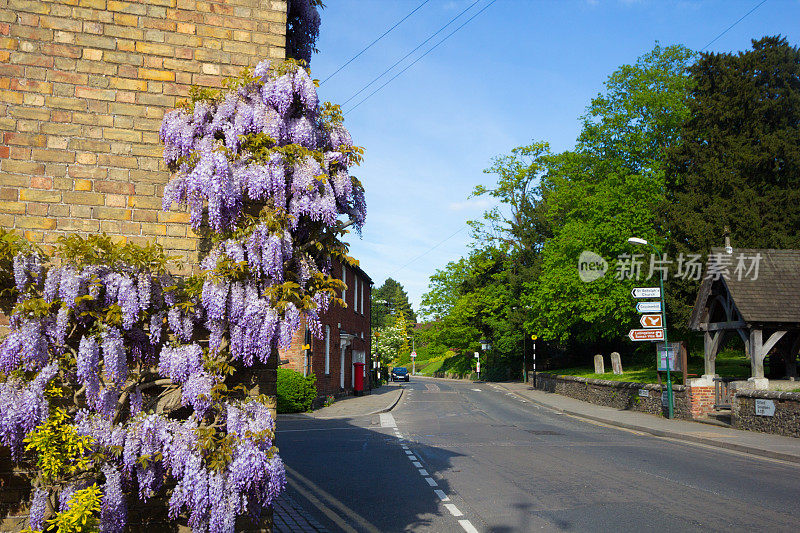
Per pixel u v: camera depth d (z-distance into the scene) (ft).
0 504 15.87
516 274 178.29
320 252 20.30
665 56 115.03
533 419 75.31
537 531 23.73
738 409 60.34
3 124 16.94
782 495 30.58
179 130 17.80
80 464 15.64
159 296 17.21
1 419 15.10
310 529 23.63
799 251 68.80
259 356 17.08
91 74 17.72
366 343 138.10
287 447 48.34
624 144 112.06
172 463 16.05
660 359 76.07
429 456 43.45
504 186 164.04
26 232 16.84
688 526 24.45
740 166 94.89
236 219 17.83
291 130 18.84
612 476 35.58
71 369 16.43
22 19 17.33
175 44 18.51
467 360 259.39
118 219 17.57
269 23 19.42
